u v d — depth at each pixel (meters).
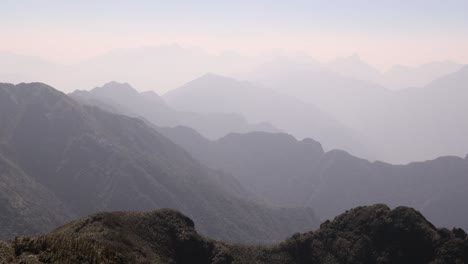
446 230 82.94
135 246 67.25
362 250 84.06
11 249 37.12
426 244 81.19
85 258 39.41
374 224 86.69
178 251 78.75
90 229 68.00
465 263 76.12
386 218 86.56
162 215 85.12
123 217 78.06
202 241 82.69
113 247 60.81
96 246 45.12
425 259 80.19
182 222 86.50
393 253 81.81
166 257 72.50
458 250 77.69
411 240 82.38
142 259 61.94
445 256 77.62
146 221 80.50
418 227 83.25
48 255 37.06
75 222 73.62
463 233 84.62
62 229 71.19
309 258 88.25
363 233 87.44
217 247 82.81
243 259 83.06
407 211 86.62
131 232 73.31
